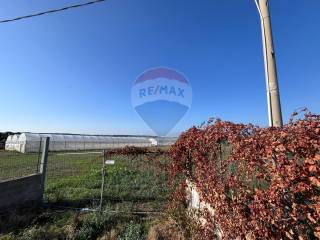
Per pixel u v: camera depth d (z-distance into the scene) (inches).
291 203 64.9
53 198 266.8
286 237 68.5
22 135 1094.4
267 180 72.5
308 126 59.9
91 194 277.7
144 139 1658.5
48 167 499.5
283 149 62.4
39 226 191.3
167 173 265.1
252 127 87.5
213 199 124.3
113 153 254.8
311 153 56.7
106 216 201.6
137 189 293.3
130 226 178.7
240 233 96.0
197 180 152.6
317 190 57.1
